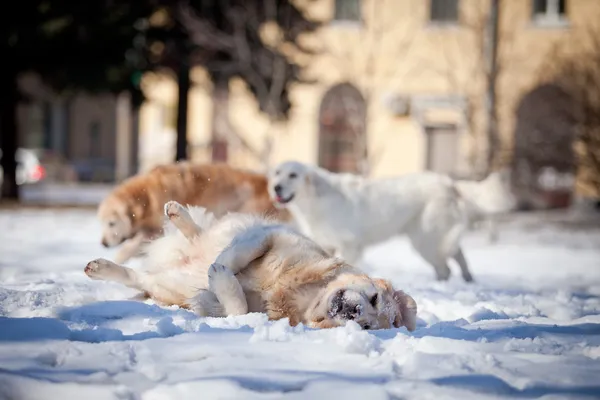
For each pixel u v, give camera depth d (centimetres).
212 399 312
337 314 457
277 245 505
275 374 345
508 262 1312
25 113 4612
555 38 2889
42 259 1024
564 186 2719
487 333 462
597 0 2888
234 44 2217
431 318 570
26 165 3391
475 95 2638
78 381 328
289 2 2323
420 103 2948
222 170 944
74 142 4731
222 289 485
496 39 2495
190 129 3066
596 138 2231
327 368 362
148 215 900
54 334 405
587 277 1045
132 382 330
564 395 326
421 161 3009
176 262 568
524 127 2498
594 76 2250
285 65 2308
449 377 347
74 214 1958
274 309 493
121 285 635
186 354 380
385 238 1002
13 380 318
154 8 2094
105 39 2009
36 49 1998
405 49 2942
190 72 2302
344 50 2872
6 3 1911
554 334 468
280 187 936
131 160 3909
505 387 337
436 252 999
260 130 3038
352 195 976
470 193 1015
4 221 1694
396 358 380
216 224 570
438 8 2961
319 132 3070
